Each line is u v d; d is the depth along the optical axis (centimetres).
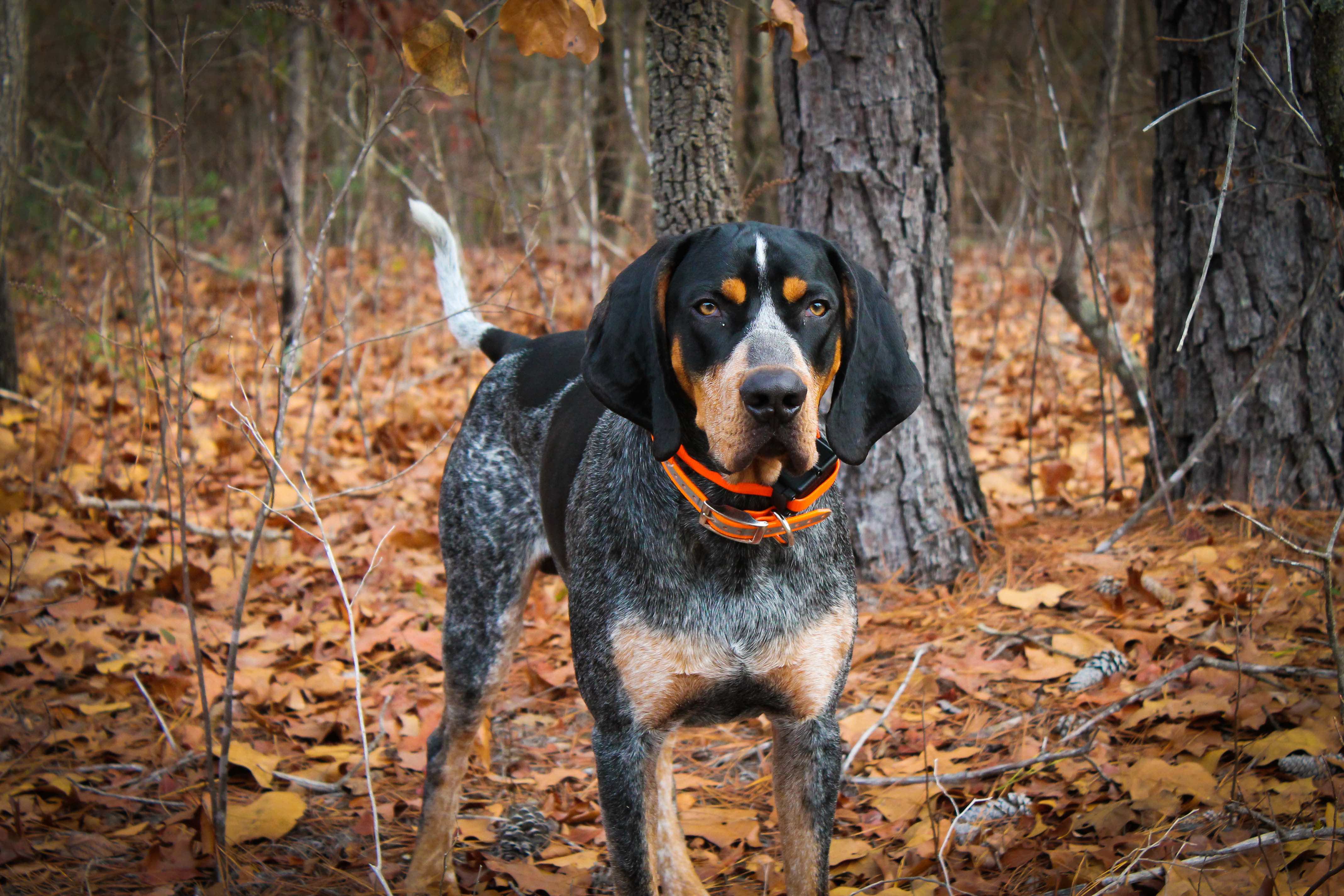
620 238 988
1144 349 747
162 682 388
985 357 815
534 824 327
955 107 1235
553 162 904
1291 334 430
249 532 535
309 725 380
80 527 515
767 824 326
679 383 241
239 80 1012
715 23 407
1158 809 284
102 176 771
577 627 261
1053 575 439
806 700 251
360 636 437
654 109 415
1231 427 446
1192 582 406
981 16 1419
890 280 433
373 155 796
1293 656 346
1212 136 443
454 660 321
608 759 249
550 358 334
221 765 282
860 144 426
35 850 303
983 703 366
